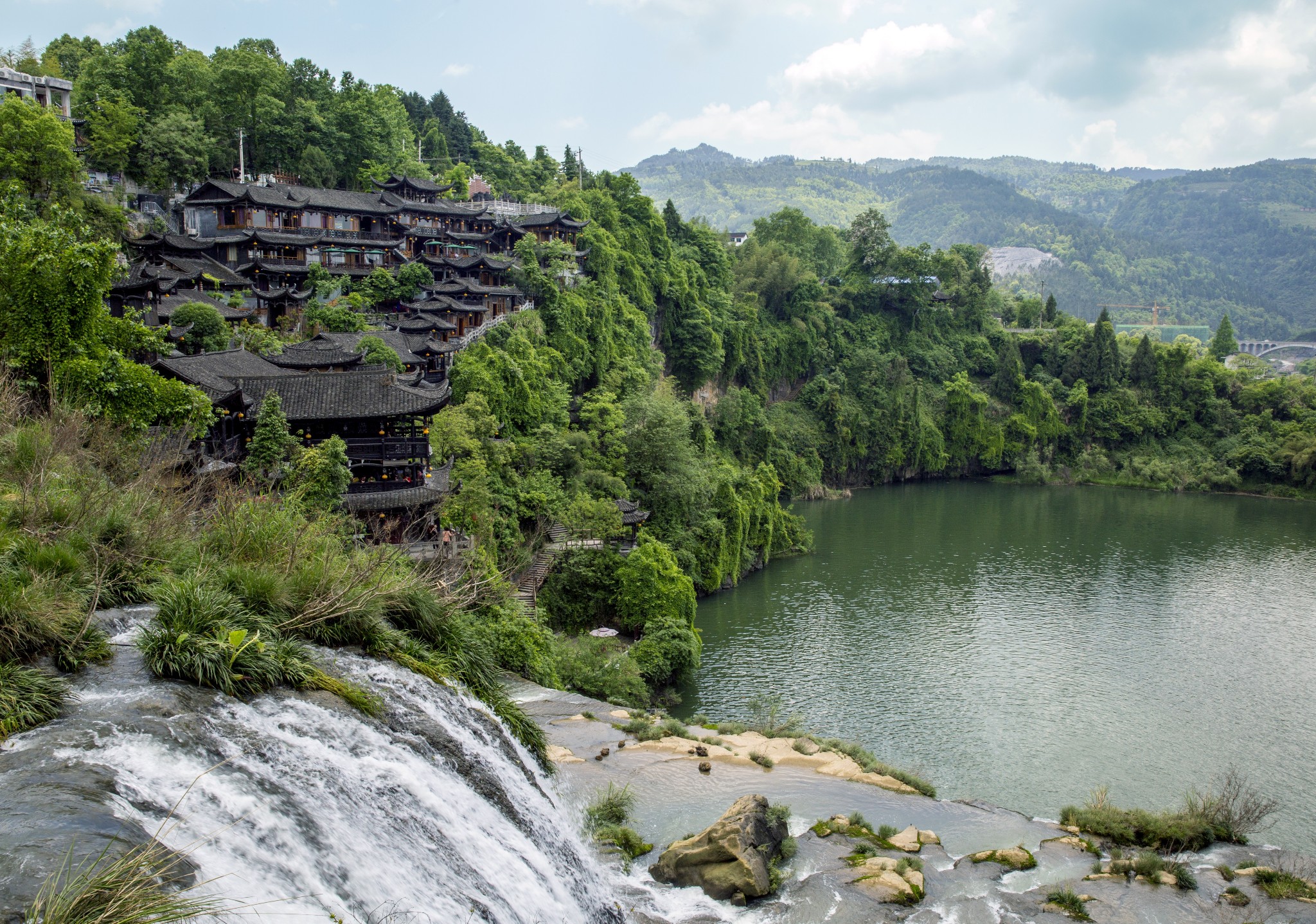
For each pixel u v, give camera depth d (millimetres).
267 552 27156
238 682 19688
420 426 57000
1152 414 177875
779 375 167875
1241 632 78500
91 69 117750
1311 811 49750
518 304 107938
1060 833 31906
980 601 86875
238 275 93625
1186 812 33125
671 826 29047
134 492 29000
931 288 193750
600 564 71688
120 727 16828
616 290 129500
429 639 27500
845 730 58250
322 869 15039
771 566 100000
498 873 18484
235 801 15531
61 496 26438
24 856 12203
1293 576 97250
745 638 75500
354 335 78500
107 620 22172
